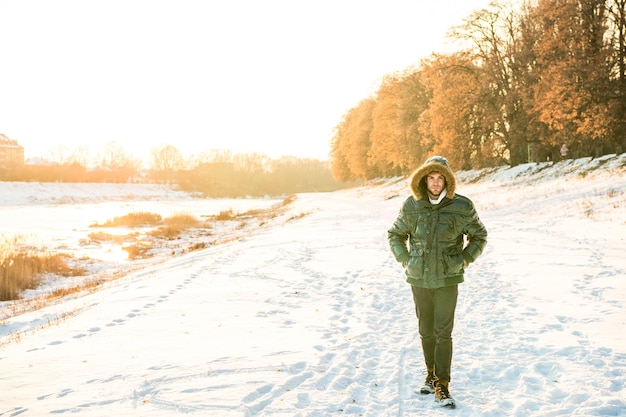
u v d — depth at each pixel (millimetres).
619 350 5641
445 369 4484
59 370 5398
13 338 7699
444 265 4473
